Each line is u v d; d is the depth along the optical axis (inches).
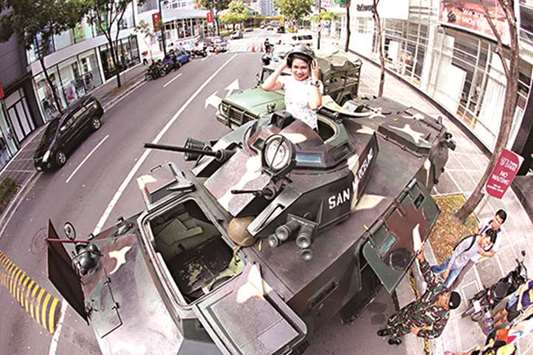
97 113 701.3
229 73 1058.7
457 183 442.0
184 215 291.0
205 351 210.5
